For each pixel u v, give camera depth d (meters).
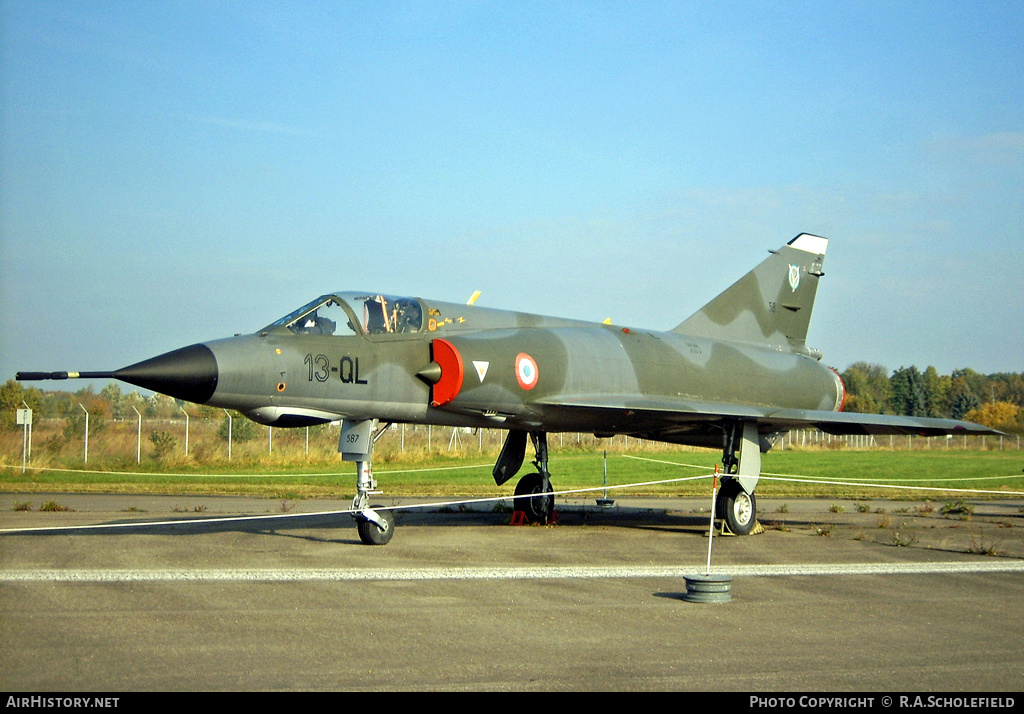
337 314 12.80
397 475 29.28
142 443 35.97
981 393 149.38
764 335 19.83
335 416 12.57
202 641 6.66
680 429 16.48
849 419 15.01
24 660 6.11
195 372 11.02
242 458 33.91
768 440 17.80
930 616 7.92
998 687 5.79
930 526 16.25
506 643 6.72
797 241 20.61
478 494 22.08
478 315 14.70
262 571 9.71
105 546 11.60
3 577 9.16
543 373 14.38
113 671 5.87
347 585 8.99
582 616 7.70
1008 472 35.78
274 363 11.71
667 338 17.44
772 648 6.69
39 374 10.56
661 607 8.15
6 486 23.11
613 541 13.23
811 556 11.88
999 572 10.44
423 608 7.94
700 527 15.54
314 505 18.62
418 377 13.34
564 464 36.84
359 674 5.88
